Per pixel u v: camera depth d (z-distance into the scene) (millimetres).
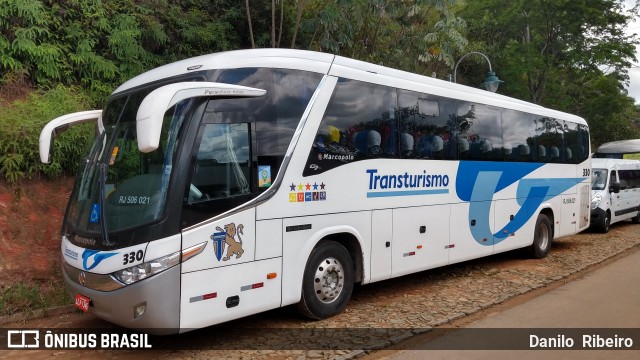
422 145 7750
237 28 14414
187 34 12711
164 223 4797
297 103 6031
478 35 25875
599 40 22234
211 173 5176
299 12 12141
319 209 6164
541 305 7336
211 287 5066
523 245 10398
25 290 6945
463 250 8609
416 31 14852
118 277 4820
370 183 6852
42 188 8859
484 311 7031
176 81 5719
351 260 6688
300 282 5953
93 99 10625
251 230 5434
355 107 6711
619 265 10453
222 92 5305
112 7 11805
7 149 8383
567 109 25344
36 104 9195
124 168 5305
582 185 12828
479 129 9086
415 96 7715
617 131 33781
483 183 9109
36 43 10383
